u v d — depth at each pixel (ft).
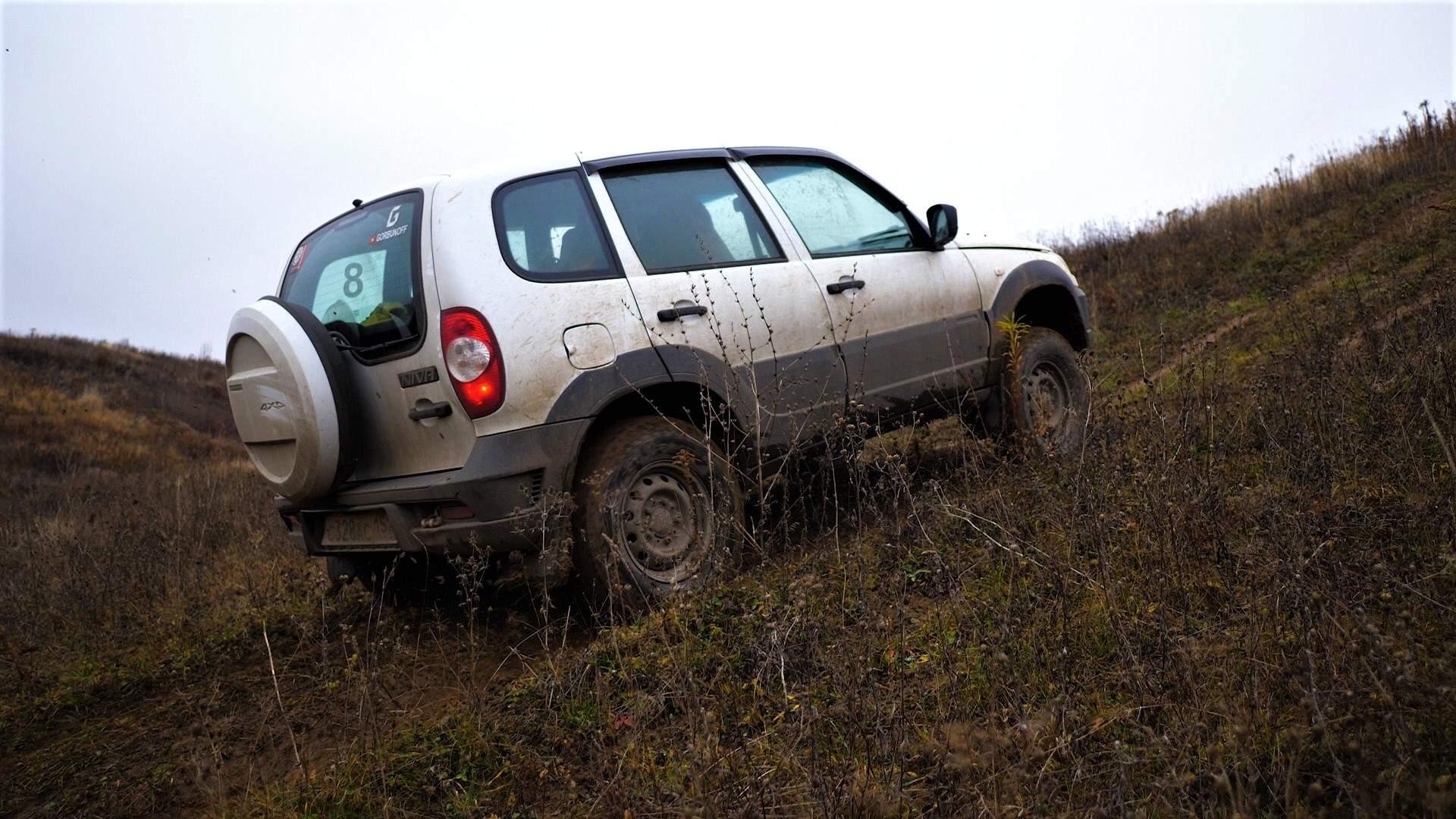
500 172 12.63
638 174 13.66
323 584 15.58
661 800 7.76
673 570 12.26
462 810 8.70
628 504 12.01
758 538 12.63
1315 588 8.18
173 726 11.69
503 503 11.34
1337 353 15.52
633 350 12.25
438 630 13.34
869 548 12.12
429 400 11.76
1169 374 20.74
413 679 11.82
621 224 13.05
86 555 19.13
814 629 9.20
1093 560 10.62
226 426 95.81
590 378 11.87
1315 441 12.46
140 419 88.84
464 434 11.49
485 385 11.34
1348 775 6.31
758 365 13.42
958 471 15.24
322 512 13.35
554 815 8.36
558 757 9.12
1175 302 34.73
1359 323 18.01
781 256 14.34
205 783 9.87
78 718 12.54
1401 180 38.11
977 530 11.87
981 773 7.12
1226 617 8.91
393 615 14.14
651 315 12.55
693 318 12.89
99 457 70.85
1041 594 10.11
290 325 12.32
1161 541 9.99
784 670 9.38
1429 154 39.11
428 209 12.11
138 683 13.34
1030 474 13.83
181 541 20.17
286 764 10.28
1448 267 21.40
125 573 17.85
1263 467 12.61
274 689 12.22
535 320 11.71
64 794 10.36
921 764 7.82
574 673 10.53
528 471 11.40
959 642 9.45
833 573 11.31
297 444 12.27
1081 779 7.20
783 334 13.75
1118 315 35.70
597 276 12.46
